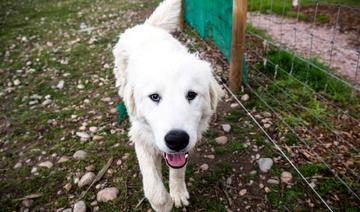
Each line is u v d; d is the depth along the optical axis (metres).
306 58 1.10
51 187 0.74
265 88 0.97
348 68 1.06
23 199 0.71
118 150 0.81
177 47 0.71
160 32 0.80
